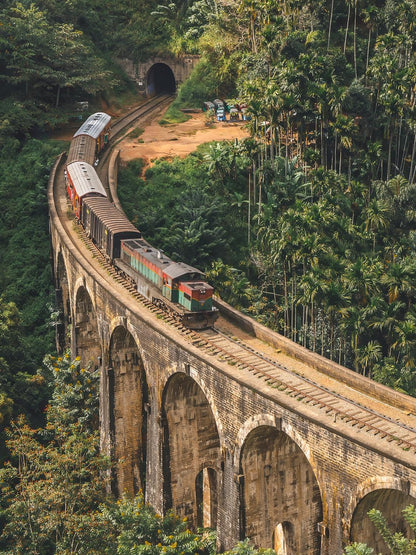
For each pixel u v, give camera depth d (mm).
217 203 123500
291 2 148125
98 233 95562
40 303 113250
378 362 96562
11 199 127562
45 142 142875
